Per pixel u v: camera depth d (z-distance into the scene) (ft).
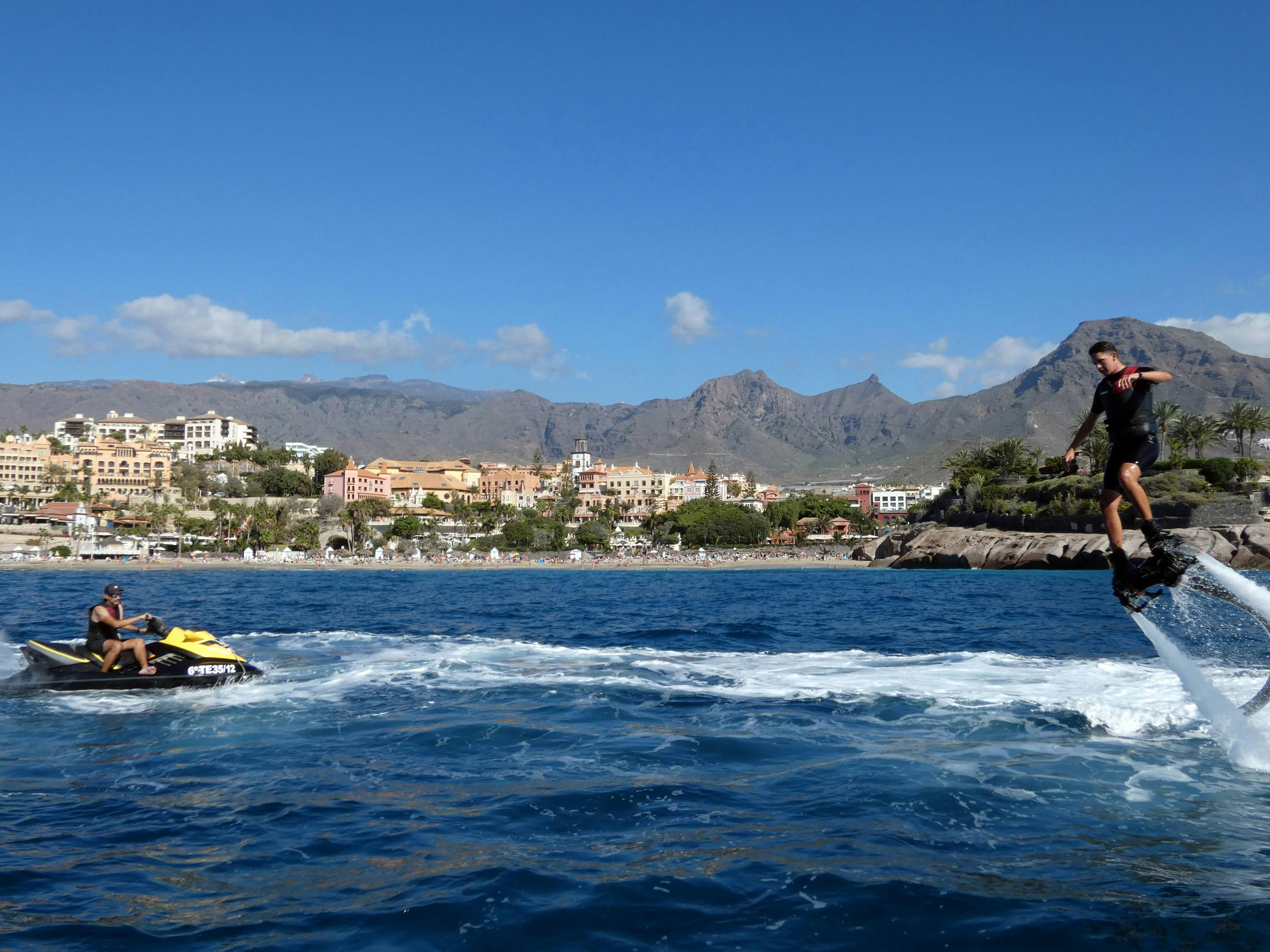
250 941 21.17
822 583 286.87
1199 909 22.31
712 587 255.91
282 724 45.44
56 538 645.92
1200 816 29.50
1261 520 348.18
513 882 24.53
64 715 47.91
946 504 507.30
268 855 27.04
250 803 32.35
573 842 27.81
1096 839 27.43
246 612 130.52
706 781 34.32
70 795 33.65
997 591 207.00
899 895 23.35
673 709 48.03
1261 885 23.73
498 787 33.88
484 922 22.03
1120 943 20.53
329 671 62.13
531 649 75.20
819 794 32.35
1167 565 26.89
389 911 22.75
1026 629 95.76
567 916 22.29
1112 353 27.96
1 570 502.38
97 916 22.67
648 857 26.35
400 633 91.81
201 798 33.06
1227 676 52.90
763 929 21.52
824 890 23.75
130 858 26.89
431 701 51.08
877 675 58.54
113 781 35.60
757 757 37.73
